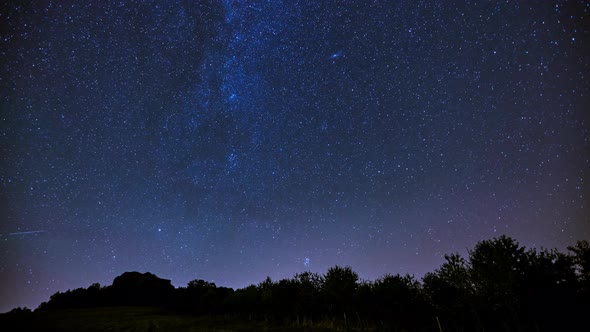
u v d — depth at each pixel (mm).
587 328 5934
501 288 7141
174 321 13742
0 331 12336
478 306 7414
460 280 8031
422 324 8406
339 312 10938
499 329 6824
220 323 12422
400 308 9164
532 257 7156
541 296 6605
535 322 6316
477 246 7816
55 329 12414
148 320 14219
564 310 6336
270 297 13547
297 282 13570
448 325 7852
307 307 11922
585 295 6441
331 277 11953
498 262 7219
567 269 6781
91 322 14039
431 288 8719
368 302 10188
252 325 11289
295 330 9453
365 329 8766
